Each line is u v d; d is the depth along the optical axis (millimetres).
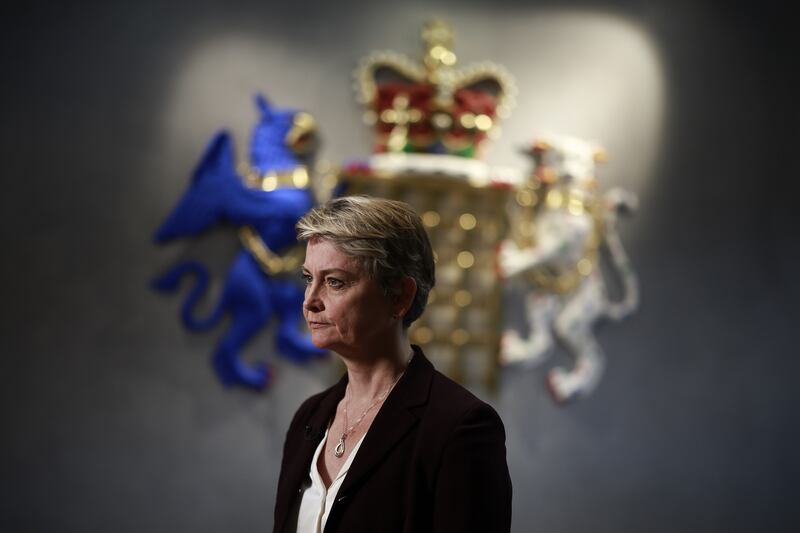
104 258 3170
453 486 1014
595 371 3521
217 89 3275
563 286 3475
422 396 1093
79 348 3137
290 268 3246
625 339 3598
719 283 3723
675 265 3668
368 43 3400
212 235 3232
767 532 3709
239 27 3307
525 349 3422
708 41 3764
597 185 3598
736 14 3809
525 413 3453
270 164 3227
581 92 3594
